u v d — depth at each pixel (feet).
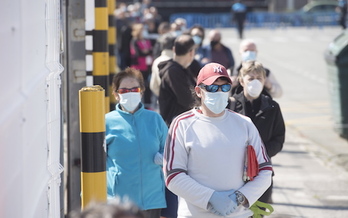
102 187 29.53
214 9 302.86
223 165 26.73
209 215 26.84
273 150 36.78
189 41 43.80
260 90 36.01
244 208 27.22
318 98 110.11
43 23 23.84
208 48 73.92
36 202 21.99
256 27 288.10
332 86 78.43
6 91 17.93
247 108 36.73
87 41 42.14
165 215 35.96
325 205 51.57
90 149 29.25
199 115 27.35
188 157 27.07
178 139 27.07
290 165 65.31
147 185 33.63
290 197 53.72
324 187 56.85
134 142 33.45
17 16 19.34
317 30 273.33
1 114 17.24
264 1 321.32
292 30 275.80
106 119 33.99
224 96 26.68
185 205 27.45
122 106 34.22
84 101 29.12
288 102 106.52
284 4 322.14
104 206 13.32
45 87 24.07
